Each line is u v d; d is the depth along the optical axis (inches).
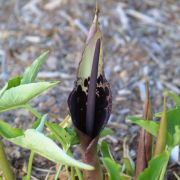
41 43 50.0
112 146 34.1
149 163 21.0
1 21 53.5
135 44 49.6
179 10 54.7
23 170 31.5
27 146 20.6
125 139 34.6
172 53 48.4
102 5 55.1
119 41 50.0
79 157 32.3
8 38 50.7
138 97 41.9
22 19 53.5
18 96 21.2
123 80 44.4
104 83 21.9
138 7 54.9
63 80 44.2
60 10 54.6
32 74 23.4
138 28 51.9
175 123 22.9
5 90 22.4
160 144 22.5
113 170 20.7
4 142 34.4
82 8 54.7
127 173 27.5
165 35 51.0
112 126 37.1
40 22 53.0
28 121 37.5
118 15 53.6
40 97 41.1
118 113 39.3
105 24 52.3
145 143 24.0
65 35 51.1
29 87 20.9
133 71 45.7
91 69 21.5
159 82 43.9
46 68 46.1
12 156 32.9
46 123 22.6
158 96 41.8
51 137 24.3
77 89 21.8
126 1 55.6
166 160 21.0
